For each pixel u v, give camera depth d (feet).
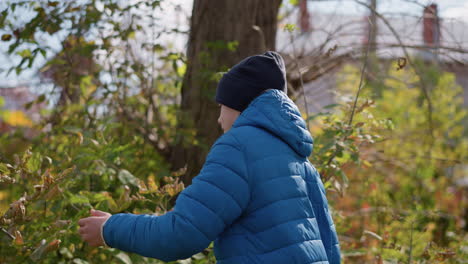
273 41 11.92
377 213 11.79
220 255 5.28
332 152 9.15
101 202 7.32
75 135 9.62
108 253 7.80
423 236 10.44
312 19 13.37
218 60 11.19
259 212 5.14
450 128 16.90
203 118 11.12
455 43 11.62
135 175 10.46
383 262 9.00
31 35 9.99
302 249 5.10
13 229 6.72
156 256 5.06
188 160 11.13
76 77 11.32
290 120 5.51
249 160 5.19
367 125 9.71
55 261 7.76
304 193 5.41
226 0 11.30
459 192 15.97
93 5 10.38
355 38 13.02
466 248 10.59
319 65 12.30
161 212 7.77
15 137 10.48
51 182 6.44
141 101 11.87
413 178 15.51
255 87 5.66
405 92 16.19
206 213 4.92
